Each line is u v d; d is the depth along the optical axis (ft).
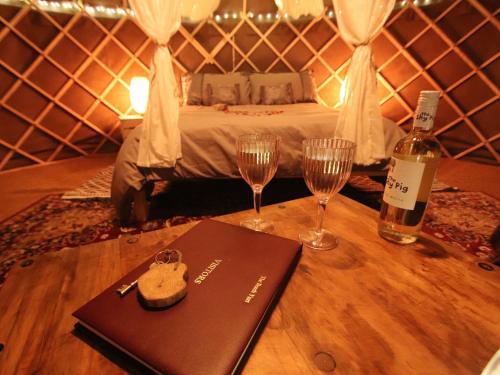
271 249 1.44
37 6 7.26
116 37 8.63
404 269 1.42
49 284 1.28
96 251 1.52
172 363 0.87
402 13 8.53
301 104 8.62
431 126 1.49
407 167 1.54
